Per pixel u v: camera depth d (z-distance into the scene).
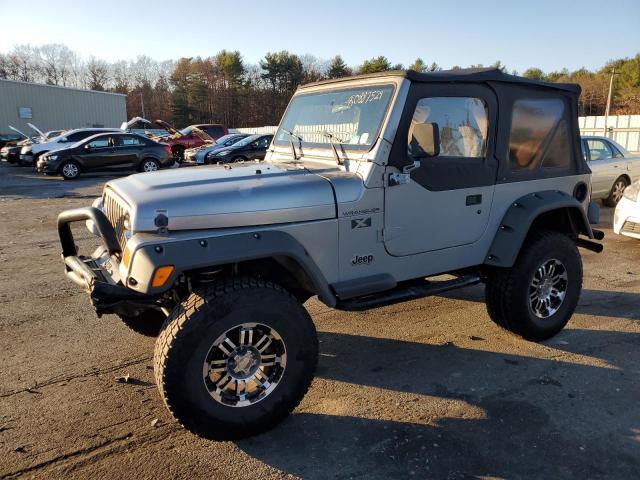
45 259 6.88
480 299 5.37
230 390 2.92
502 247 3.93
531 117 4.07
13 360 3.96
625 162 10.63
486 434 3.04
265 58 72.94
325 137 3.78
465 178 3.74
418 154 3.41
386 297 3.55
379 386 3.62
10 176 18.28
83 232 8.53
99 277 3.02
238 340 2.88
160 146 18.59
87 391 3.52
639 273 6.23
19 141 25.58
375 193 3.35
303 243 3.15
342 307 3.34
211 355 2.82
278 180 3.22
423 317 4.89
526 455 2.85
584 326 4.66
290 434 3.06
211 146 20.45
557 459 2.82
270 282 3.03
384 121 3.33
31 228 8.98
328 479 2.67
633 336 4.44
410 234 3.56
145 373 3.78
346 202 3.25
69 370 3.81
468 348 4.23
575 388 3.57
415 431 3.08
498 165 3.91
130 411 3.28
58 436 3.01
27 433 3.04
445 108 3.56
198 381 2.76
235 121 73.69
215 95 73.31
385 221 3.43
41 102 34.62
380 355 4.11
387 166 3.35
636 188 7.24
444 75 3.50
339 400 3.44
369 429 3.11
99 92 37.44
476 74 3.65
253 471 2.73
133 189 3.11
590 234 4.41
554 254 4.16
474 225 3.88
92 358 4.00
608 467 2.75
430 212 3.62
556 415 3.24
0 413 3.24
